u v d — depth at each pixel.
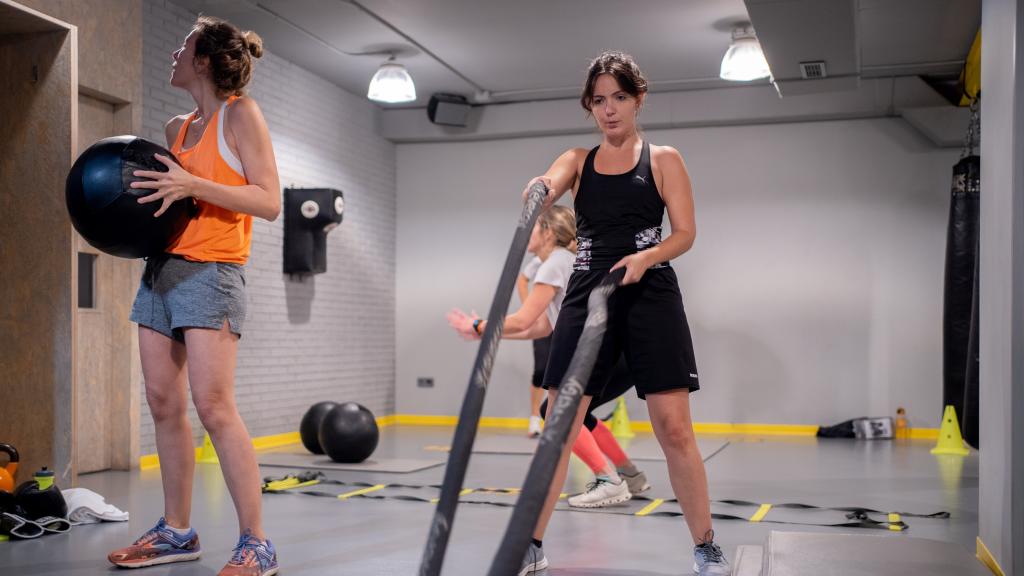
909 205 8.68
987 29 3.18
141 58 5.97
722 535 3.84
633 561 3.33
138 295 2.98
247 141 2.87
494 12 6.76
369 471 5.91
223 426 2.87
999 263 2.94
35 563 3.26
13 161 4.30
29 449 4.25
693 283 9.12
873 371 8.70
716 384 9.02
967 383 4.70
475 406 1.84
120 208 2.72
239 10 6.71
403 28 7.14
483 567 3.25
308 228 7.98
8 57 4.34
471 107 9.48
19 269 4.28
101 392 5.96
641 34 7.28
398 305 9.97
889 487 5.34
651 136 9.27
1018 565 2.66
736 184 9.06
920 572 2.59
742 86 8.79
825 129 8.88
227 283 2.88
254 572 2.84
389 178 9.88
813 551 2.80
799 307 8.88
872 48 7.59
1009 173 2.78
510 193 9.68
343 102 8.98
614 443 4.73
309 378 8.37
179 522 3.23
